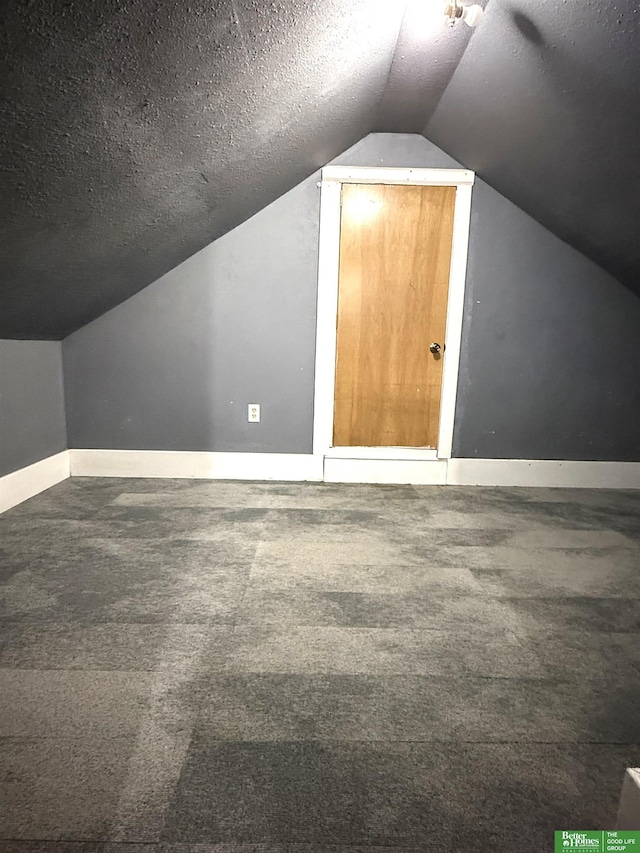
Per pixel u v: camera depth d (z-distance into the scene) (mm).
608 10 1386
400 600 1635
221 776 959
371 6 1500
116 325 2877
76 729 1062
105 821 866
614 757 1028
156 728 1070
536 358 2975
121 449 3004
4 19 807
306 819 880
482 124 2309
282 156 2252
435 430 3068
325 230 2816
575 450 3053
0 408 2338
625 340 2973
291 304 2896
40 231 1566
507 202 2824
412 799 924
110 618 1486
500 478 3059
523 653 1368
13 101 983
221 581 1733
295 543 2080
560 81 1755
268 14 1215
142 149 1470
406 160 2787
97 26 934
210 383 2959
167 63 1159
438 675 1269
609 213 2336
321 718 1112
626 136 1815
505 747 1047
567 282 2908
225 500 2625
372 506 2600
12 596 1604
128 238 2068
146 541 2064
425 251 2898
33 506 2461
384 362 3008
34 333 2492
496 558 1979
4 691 1168
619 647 1404
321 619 1510
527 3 1540
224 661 1299
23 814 872
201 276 2854
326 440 3025
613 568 1909
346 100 2096
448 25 1754
